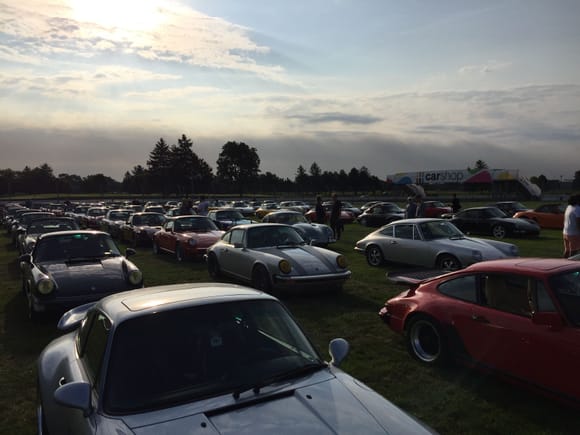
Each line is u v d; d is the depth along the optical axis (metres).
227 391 2.47
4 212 31.98
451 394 4.31
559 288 3.96
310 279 8.00
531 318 4.02
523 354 4.01
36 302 6.68
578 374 3.60
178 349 2.65
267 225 9.83
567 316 3.79
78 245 8.27
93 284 6.95
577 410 3.78
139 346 2.63
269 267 8.33
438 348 4.90
